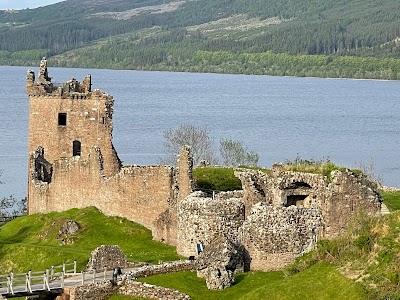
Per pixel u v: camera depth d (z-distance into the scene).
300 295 89.56
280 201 110.50
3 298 101.12
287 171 111.75
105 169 160.12
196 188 128.38
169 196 131.38
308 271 94.31
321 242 98.62
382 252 90.25
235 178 135.38
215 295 96.56
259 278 100.31
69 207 149.88
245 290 96.75
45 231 139.12
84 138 161.38
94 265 109.19
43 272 111.12
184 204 117.31
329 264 94.12
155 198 133.50
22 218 154.00
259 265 104.94
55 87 165.25
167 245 126.50
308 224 105.94
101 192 142.88
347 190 107.00
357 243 94.12
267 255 104.81
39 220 148.25
